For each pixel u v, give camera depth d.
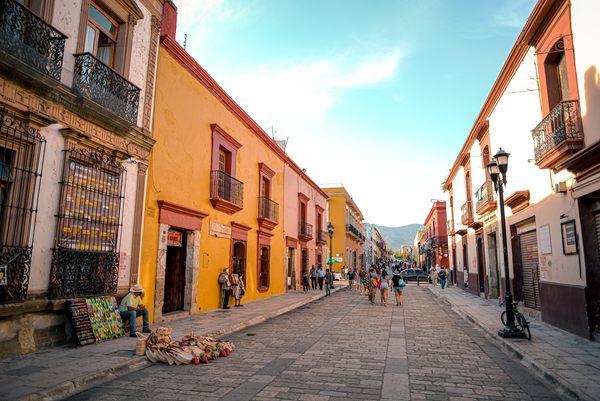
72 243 7.25
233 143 14.95
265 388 5.05
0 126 5.82
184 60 11.49
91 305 7.40
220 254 13.70
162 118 10.45
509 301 8.64
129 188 8.96
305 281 23.02
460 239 25.28
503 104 14.03
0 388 4.66
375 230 87.62
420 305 16.27
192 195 11.89
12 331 6.14
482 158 17.14
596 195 8.03
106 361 6.00
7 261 6.01
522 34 10.63
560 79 9.70
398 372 5.88
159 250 10.06
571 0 8.45
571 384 5.07
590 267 8.26
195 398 4.67
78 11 7.57
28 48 6.28
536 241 11.75
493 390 5.09
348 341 8.32
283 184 21.62
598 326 8.05
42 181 6.69
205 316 11.38
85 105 7.36
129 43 9.10
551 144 9.19
